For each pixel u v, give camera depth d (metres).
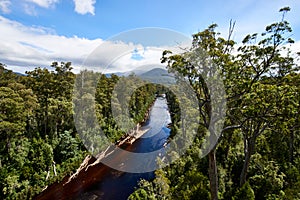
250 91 13.55
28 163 18.77
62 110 24.95
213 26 12.87
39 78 26.95
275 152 21.19
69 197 17.33
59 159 21.39
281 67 15.88
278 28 13.40
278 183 14.45
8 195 15.94
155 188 14.09
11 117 19.81
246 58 14.71
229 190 14.38
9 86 22.42
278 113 13.48
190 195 12.85
